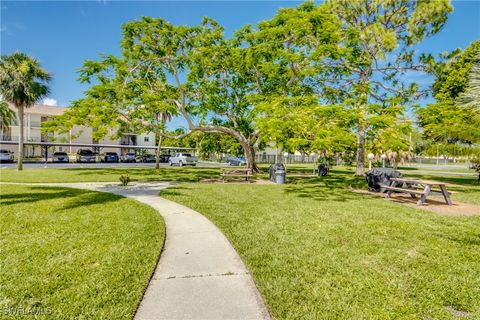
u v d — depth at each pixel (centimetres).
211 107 1930
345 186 1488
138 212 752
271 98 1462
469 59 1742
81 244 495
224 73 2047
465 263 443
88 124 1394
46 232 564
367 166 3944
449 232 611
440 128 1367
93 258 433
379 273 402
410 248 509
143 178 1773
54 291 335
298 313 300
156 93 1734
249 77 1966
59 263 414
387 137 1201
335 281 376
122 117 1550
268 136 1213
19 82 2209
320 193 1213
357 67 1797
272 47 1588
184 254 467
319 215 762
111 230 582
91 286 347
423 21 1761
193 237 559
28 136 4612
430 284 371
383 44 1761
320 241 539
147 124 1659
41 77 2350
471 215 801
